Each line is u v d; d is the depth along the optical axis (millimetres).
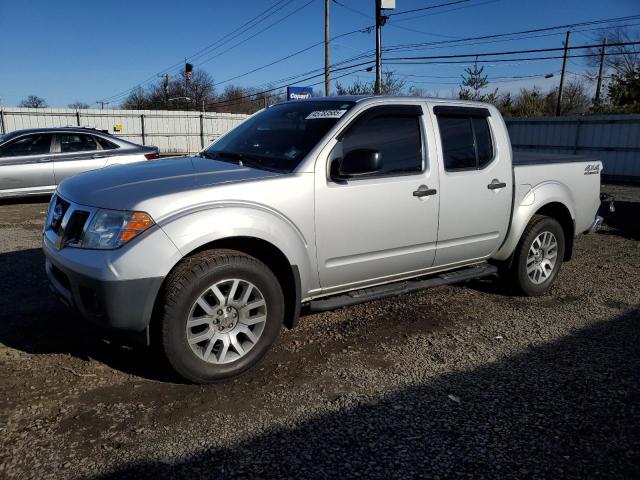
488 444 2887
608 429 3047
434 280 4582
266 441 2854
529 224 5145
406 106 4223
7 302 4723
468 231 4598
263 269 3465
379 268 4137
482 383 3553
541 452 2826
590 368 3795
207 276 3229
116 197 3240
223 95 71938
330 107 4160
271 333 3576
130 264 3014
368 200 3902
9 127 27406
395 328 4453
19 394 3205
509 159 4859
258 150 4078
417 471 2652
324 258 3789
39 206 10344
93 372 3508
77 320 4320
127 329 3113
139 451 2727
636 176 18891
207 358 3352
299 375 3600
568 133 20547
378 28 25406
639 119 18547
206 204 3268
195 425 2977
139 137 31484
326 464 2682
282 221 3520
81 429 2891
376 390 3432
